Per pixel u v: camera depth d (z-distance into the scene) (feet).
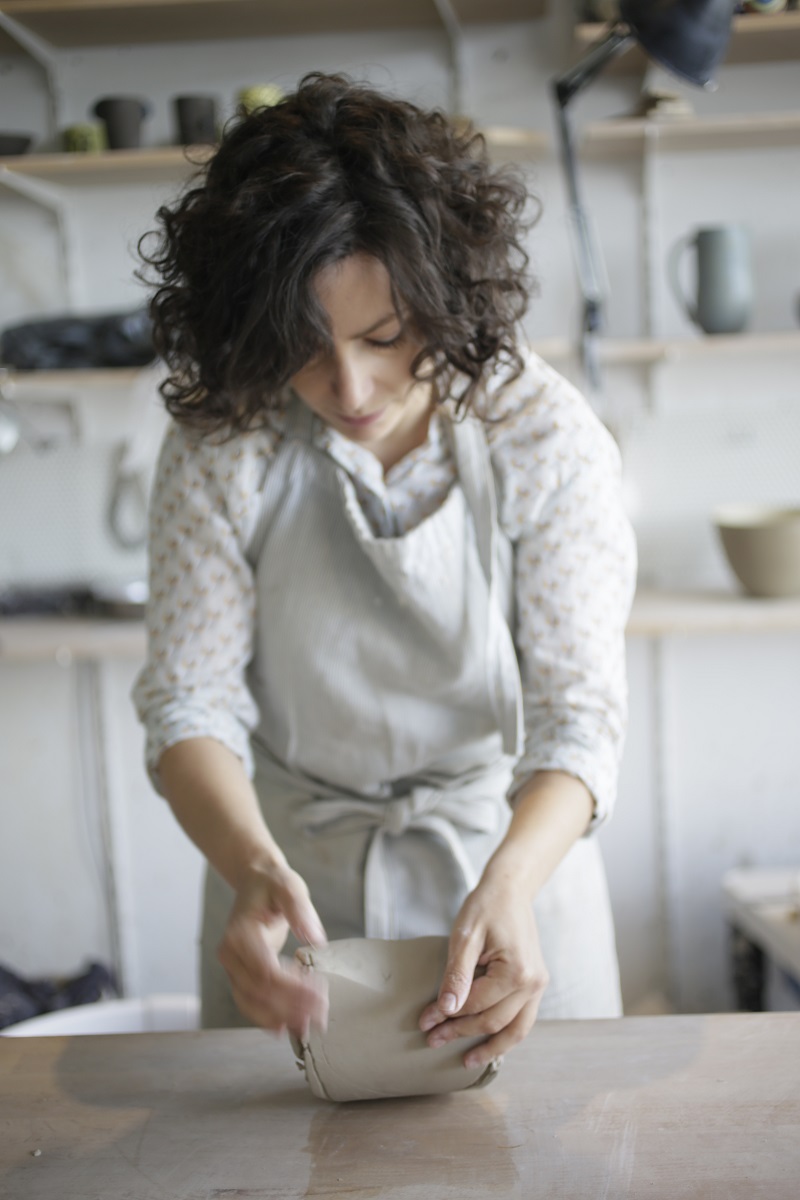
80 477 8.01
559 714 3.06
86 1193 2.28
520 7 6.96
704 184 7.38
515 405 3.18
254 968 2.49
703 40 5.30
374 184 2.57
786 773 8.00
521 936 2.55
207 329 2.84
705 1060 2.67
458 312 2.78
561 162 7.39
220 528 3.24
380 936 3.38
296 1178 2.31
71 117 7.50
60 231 7.69
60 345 7.02
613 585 3.17
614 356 6.81
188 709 3.22
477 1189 2.25
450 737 3.41
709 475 7.73
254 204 2.61
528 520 3.16
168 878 8.33
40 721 8.20
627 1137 2.39
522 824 2.81
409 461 3.29
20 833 8.34
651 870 8.13
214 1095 2.64
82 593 7.85
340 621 3.29
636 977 8.23
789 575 6.83
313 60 7.34
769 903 6.56
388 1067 2.51
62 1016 5.68
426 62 7.34
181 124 6.75
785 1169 2.27
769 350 7.55
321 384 2.89
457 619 3.22
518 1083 2.61
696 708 7.98
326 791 3.55
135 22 6.97
